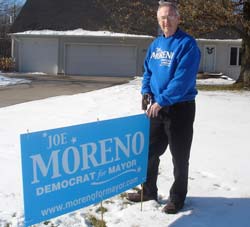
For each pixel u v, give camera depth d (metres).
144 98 4.54
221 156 6.91
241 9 21.11
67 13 34.06
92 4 34.06
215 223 4.21
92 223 4.17
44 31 33.28
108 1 31.59
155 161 4.58
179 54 4.20
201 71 33.34
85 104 13.61
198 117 11.24
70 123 9.85
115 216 4.34
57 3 34.75
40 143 3.46
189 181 5.46
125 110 12.15
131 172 4.34
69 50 32.88
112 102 14.17
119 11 26.30
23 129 9.03
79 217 4.28
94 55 32.66
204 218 4.32
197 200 4.79
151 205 4.57
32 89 19.98
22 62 33.44
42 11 34.59
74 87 21.30
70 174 3.73
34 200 3.48
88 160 3.87
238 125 10.18
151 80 4.50
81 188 3.84
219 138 8.47
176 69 4.22
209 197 4.89
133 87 20.95
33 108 12.62
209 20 19.92
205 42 33.06
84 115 11.13
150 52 4.53
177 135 4.34
